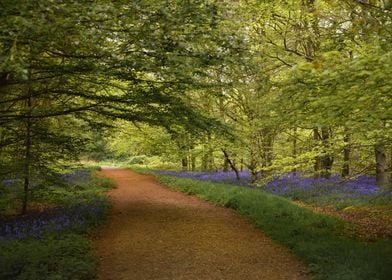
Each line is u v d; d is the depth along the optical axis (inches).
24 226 454.6
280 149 796.0
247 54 329.7
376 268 289.0
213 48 314.5
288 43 578.9
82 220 490.9
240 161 965.8
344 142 453.1
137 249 402.9
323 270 310.3
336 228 466.9
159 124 495.5
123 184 1117.1
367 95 281.9
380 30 287.6
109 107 446.0
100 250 395.9
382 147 505.0
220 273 332.8
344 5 399.5
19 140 536.7
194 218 563.8
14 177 542.0
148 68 297.4
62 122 605.9
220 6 311.6
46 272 288.0
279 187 853.2
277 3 466.0
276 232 447.2
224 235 462.0
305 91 311.3
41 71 338.0
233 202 644.7
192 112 494.6
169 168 1852.9
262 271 336.2
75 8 249.1
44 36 261.0
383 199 613.9
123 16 272.7
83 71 324.2
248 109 737.6
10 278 277.9
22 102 516.4
